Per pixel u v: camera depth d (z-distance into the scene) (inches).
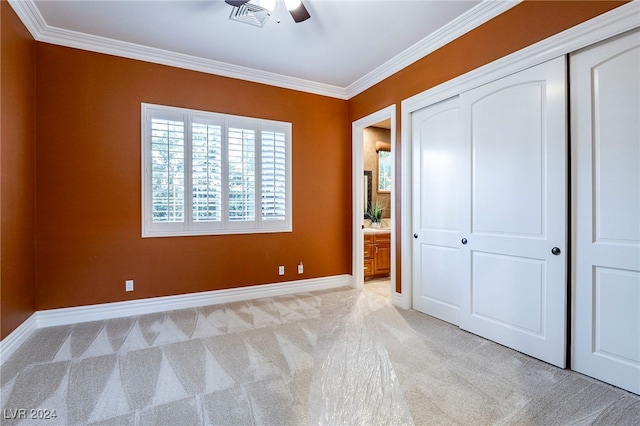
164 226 134.4
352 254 177.2
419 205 133.1
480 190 106.7
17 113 100.4
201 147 141.3
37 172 114.8
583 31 79.7
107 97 124.8
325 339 105.2
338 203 177.5
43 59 115.3
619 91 75.2
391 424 63.7
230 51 132.3
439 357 92.4
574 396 73.2
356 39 122.6
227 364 88.2
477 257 108.1
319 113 171.6
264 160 156.7
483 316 106.3
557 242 86.0
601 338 79.2
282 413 67.4
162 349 97.3
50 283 116.6
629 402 70.9
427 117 128.5
